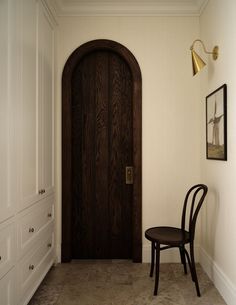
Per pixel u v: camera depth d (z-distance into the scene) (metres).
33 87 1.96
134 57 2.67
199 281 2.28
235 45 1.82
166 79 2.69
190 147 2.69
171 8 2.65
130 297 2.04
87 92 2.76
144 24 2.69
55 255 2.61
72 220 2.77
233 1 1.84
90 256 2.76
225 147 1.98
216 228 2.21
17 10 1.66
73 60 2.67
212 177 2.32
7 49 1.52
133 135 2.67
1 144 1.44
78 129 2.77
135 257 2.67
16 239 1.62
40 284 2.21
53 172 2.52
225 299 1.98
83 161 2.77
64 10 2.66
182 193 2.69
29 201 1.85
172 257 2.66
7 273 1.50
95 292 2.12
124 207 2.77
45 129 2.27
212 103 2.27
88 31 2.69
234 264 1.86
